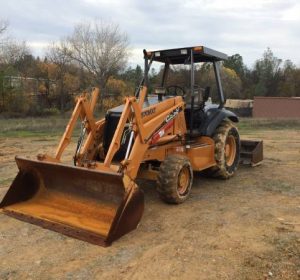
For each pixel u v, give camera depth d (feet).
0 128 58.90
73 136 51.06
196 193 22.25
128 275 12.91
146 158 19.04
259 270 13.06
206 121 23.66
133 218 15.88
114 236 15.06
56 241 15.46
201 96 23.57
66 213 17.31
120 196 16.60
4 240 15.58
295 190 22.74
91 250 14.71
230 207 19.70
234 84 189.16
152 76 25.11
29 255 14.38
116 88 118.32
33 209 17.98
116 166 17.79
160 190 19.47
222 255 14.20
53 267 13.48
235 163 26.17
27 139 47.52
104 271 13.16
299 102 131.34
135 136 18.12
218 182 24.75
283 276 12.66
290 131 60.75
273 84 207.72
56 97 115.55
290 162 31.14
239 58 222.48
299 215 18.37
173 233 16.33
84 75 117.50
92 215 16.80
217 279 12.55
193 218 18.08
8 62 122.42
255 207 19.65
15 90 102.22
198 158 22.21
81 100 19.85
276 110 134.31
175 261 13.82
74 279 12.67
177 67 24.79
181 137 21.62
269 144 42.96
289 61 212.43
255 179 25.45
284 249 14.52
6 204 18.24
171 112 20.77
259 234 16.05
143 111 18.90
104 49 116.47
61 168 17.22
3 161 32.65
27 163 18.25
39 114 102.94
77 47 116.06
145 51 24.09
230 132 25.25
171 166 19.31
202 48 22.47
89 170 16.20
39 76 118.32
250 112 138.41
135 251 14.62
